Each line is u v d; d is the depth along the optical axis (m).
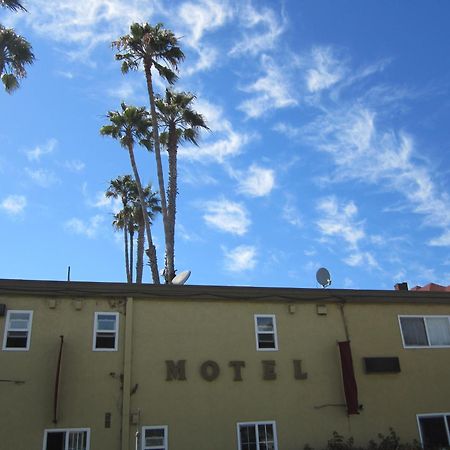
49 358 16.25
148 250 31.58
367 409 18.86
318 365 18.88
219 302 18.50
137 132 36.38
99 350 16.77
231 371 17.80
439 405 19.73
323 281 20.61
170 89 34.41
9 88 26.55
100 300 17.31
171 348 17.44
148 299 17.78
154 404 16.69
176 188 32.16
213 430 17.00
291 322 19.12
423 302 21.05
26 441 15.36
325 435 18.08
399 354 20.02
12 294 16.56
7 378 15.79
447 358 20.53
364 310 20.25
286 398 18.08
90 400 16.19
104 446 15.87
